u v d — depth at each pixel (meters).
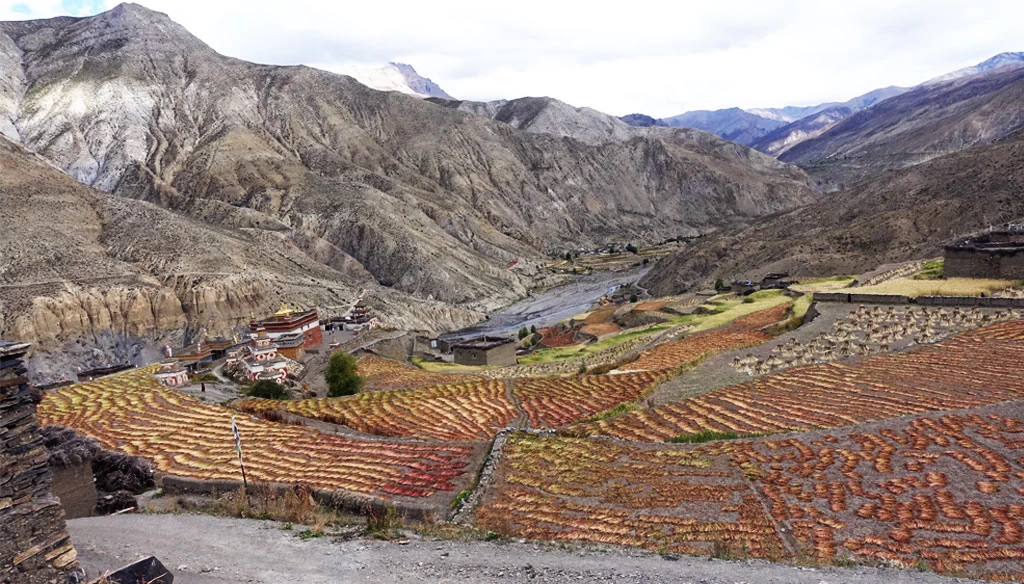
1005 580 16.39
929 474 24.50
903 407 33.81
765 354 51.00
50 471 14.52
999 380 36.78
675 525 21.67
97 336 125.94
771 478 25.66
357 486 27.50
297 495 25.80
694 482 26.03
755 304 85.88
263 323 91.38
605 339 91.19
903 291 64.38
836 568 17.20
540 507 24.14
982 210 129.25
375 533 20.44
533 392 51.78
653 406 42.38
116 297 132.00
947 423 30.02
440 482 27.77
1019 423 29.05
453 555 18.33
